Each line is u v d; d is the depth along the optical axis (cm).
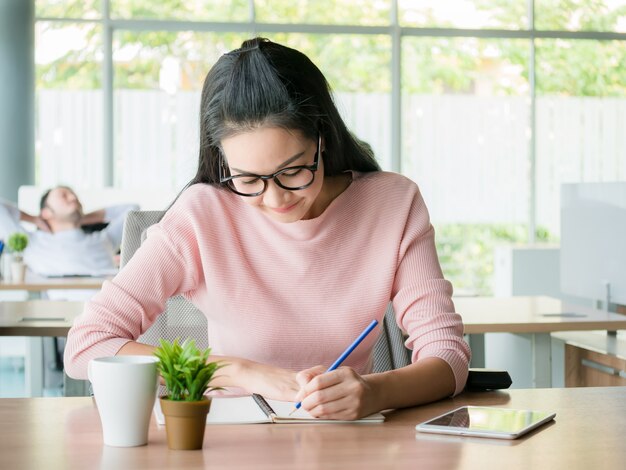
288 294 174
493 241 780
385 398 141
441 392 152
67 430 129
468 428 126
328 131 159
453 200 775
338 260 175
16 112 710
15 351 525
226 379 151
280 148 148
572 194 340
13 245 487
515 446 120
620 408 144
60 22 734
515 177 779
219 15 747
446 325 169
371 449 119
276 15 752
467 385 162
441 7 767
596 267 326
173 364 119
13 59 709
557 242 783
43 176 738
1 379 561
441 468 109
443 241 775
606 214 320
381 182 181
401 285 178
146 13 741
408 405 146
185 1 743
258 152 148
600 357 300
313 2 755
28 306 305
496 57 774
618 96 787
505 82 775
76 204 528
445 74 770
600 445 120
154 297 169
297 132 149
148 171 747
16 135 711
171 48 744
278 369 151
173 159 748
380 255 177
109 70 739
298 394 138
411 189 183
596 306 335
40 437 125
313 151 153
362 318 176
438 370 154
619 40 784
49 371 470
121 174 745
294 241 173
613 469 109
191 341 121
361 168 184
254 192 152
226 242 174
